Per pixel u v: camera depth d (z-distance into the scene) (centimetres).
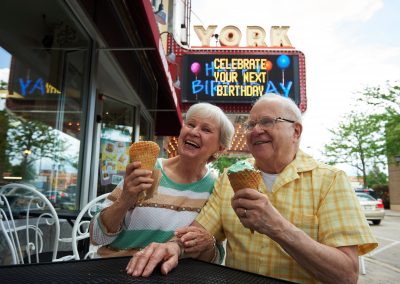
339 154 3147
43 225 351
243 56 1130
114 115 637
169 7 1195
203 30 1238
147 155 166
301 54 1137
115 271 119
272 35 1202
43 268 117
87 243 321
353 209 158
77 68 453
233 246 184
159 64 466
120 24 540
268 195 181
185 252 163
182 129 227
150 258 128
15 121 371
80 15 414
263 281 116
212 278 117
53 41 418
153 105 834
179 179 223
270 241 171
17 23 371
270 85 1112
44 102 411
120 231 194
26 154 380
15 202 323
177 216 209
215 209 198
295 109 186
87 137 466
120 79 582
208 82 1118
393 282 546
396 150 2130
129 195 171
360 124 3012
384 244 962
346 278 144
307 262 142
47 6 384
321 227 164
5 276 105
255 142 185
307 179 176
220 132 226
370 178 4212
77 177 457
